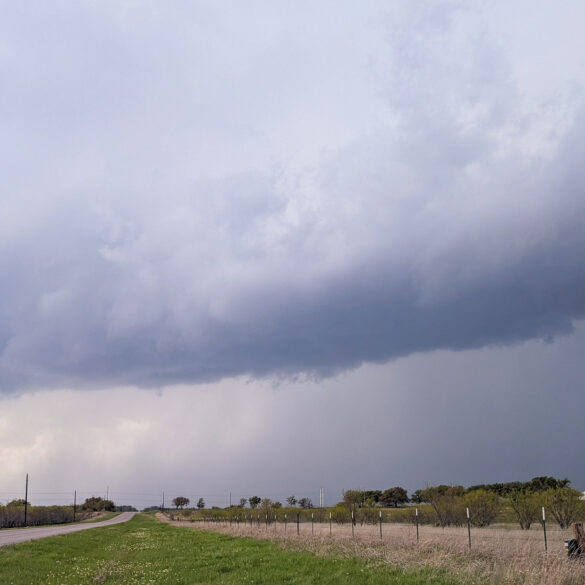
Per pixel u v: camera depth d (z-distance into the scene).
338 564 19.98
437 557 18.83
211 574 19.59
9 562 24.89
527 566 15.79
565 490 41.31
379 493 120.06
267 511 74.44
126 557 29.02
